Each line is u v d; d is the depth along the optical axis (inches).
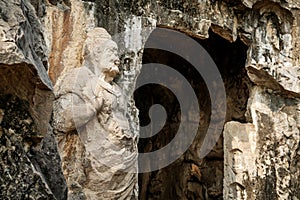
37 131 152.6
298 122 321.4
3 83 146.9
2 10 143.7
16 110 149.2
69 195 247.9
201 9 306.3
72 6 263.0
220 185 341.7
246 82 334.3
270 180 314.8
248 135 317.4
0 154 145.0
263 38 320.5
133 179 266.2
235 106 340.5
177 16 298.0
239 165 313.1
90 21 267.3
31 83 150.1
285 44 321.4
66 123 249.6
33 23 158.6
